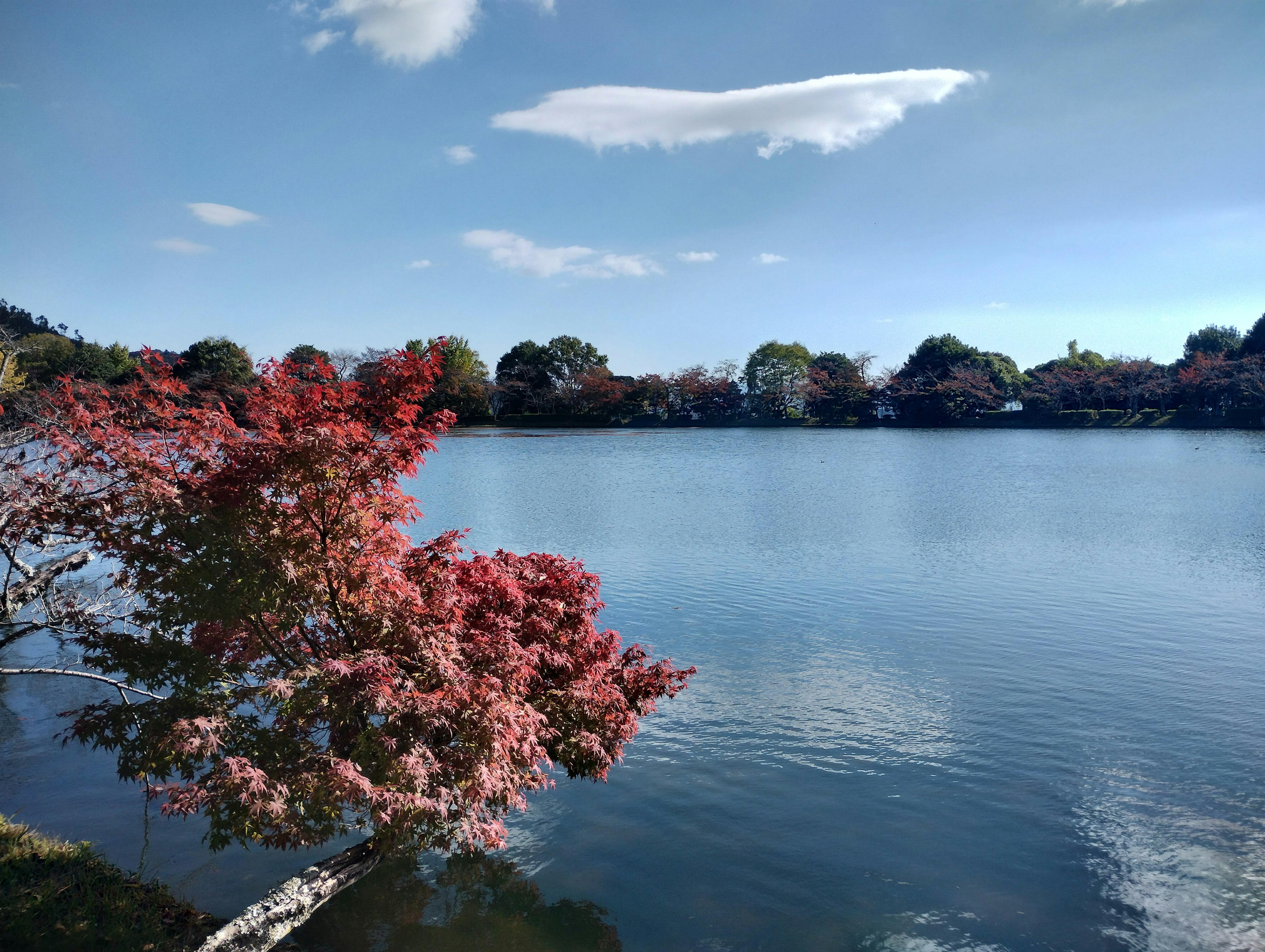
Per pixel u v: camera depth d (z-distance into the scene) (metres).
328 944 7.55
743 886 8.64
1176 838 9.58
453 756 7.76
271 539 7.49
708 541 30.62
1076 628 18.62
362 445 7.50
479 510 39.44
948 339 138.75
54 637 16.59
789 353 158.12
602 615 20.08
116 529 6.99
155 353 7.48
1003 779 11.16
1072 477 53.91
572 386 146.62
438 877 8.82
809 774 11.34
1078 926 7.92
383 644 8.00
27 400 10.73
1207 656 16.45
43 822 9.66
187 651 7.36
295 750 7.31
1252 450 73.25
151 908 7.55
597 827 9.93
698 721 13.27
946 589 22.72
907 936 7.79
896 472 60.44
